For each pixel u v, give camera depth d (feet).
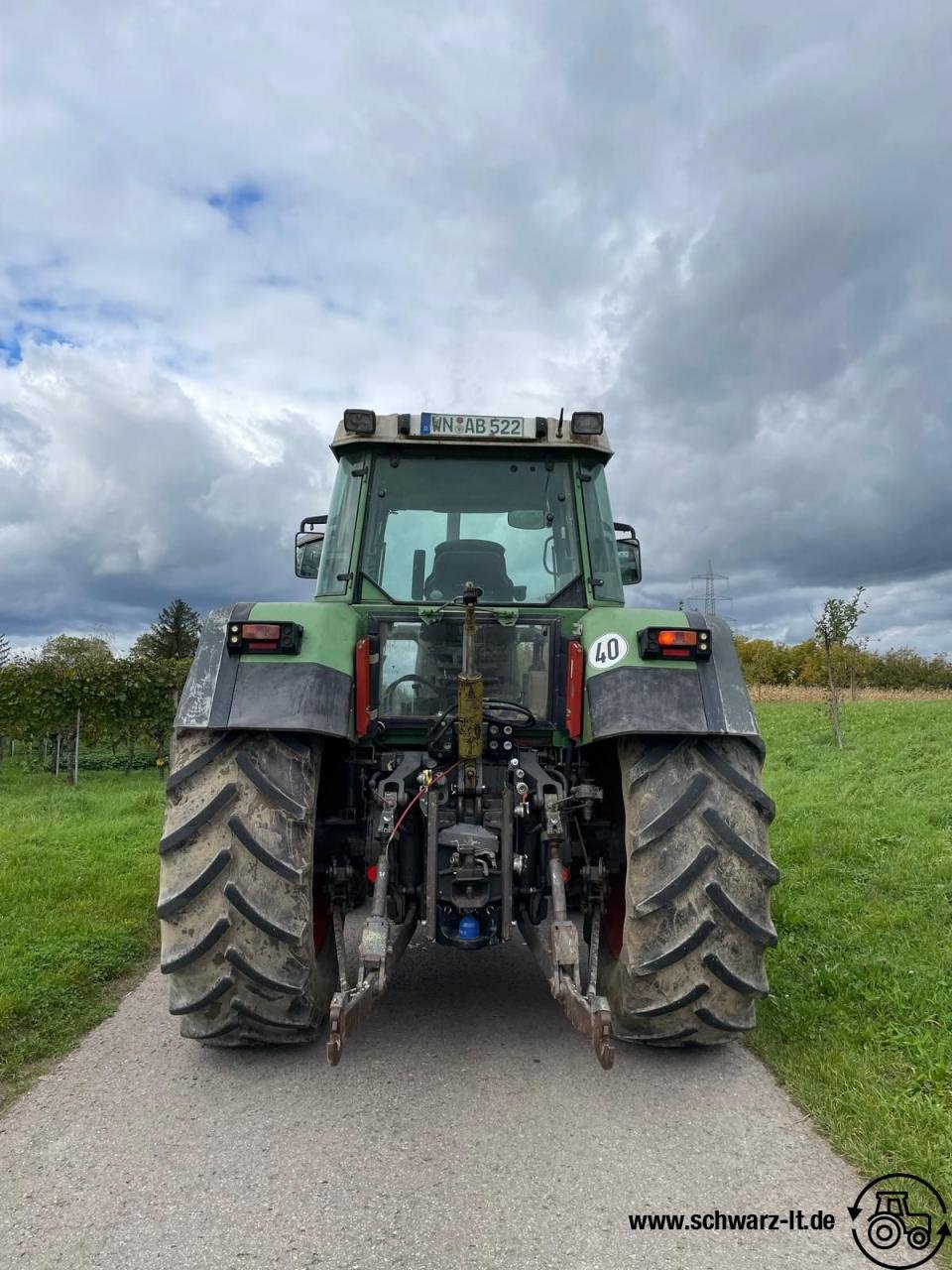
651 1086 10.65
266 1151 9.21
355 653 11.83
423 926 11.13
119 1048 11.99
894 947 15.29
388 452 14.11
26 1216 8.11
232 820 10.34
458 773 11.49
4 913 18.56
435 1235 7.79
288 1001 10.51
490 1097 10.39
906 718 54.54
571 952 10.04
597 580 13.89
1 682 52.21
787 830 25.12
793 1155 9.09
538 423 13.87
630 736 11.13
